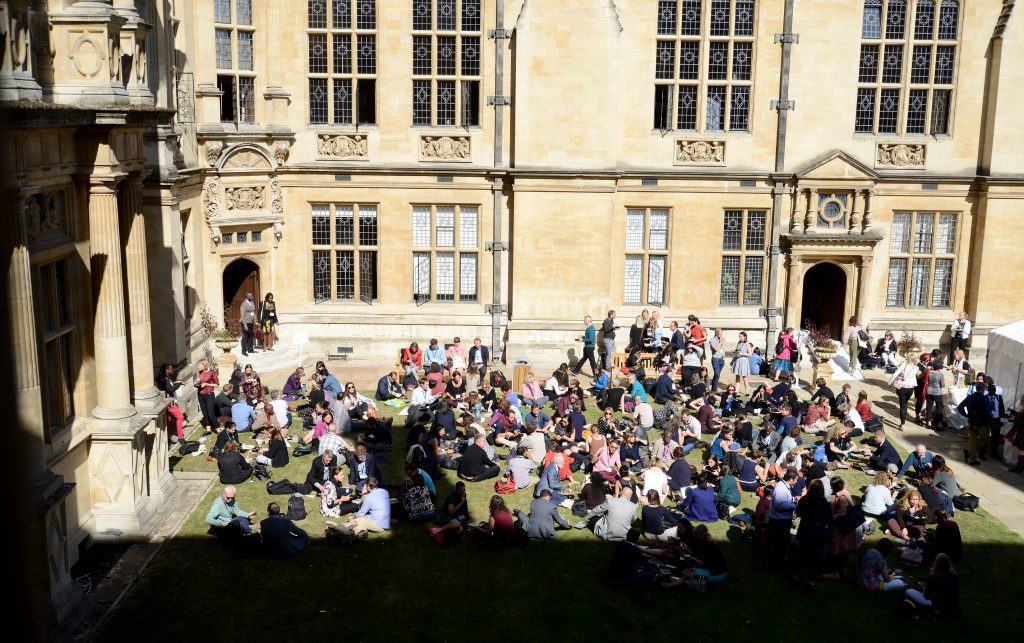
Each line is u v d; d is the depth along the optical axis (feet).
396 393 93.09
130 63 59.16
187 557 59.52
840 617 54.75
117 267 59.47
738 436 77.36
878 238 106.42
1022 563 62.13
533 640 51.57
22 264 47.03
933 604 54.70
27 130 47.88
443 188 106.52
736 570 59.98
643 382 96.48
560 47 101.14
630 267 109.29
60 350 56.95
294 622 52.54
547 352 106.93
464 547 62.34
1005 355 86.43
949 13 104.58
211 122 98.32
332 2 103.09
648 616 54.34
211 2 96.48
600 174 103.04
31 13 52.85
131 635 50.47
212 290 101.76
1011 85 103.96
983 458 81.35
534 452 75.00
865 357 107.65
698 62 104.63
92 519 60.54
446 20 103.71
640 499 67.87
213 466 74.64
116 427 59.88
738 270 109.70
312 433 78.79
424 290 110.22
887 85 105.91
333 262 108.68
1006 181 105.09
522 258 105.60
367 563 59.72
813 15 103.40
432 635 51.72
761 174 105.81
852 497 70.85
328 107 105.40
